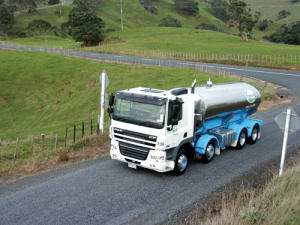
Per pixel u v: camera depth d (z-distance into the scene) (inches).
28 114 1365.7
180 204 304.0
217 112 427.2
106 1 6820.9
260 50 2488.9
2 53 2251.5
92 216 277.4
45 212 283.4
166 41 3294.8
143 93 355.9
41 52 2290.8
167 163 363.9
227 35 3582.7
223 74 1414.9
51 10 6048.2
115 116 370.3
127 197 316.5
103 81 556.4
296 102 906.1
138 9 6643.7
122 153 371.6
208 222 252.8
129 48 2883.9
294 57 2055.9
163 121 335.0
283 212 253.4
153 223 268.2
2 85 1601.9
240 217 251.6
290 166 413.4
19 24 5374.0
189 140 382.6
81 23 3508.9
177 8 7003.0
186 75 1456.7
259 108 817.5
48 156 451.2
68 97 1470.2
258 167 413.4
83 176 371.9
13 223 263.9
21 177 370.0
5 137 838.5
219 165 419.5
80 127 764.6
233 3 3090.6
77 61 1936.5
